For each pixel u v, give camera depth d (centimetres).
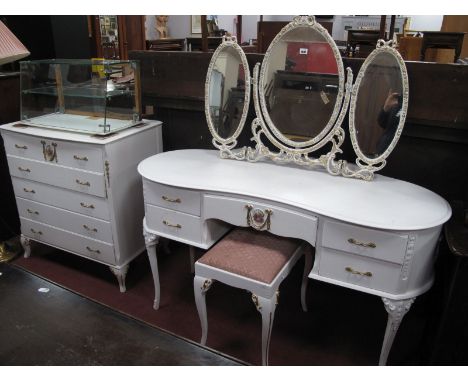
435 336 152
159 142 233
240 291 226
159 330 122
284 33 176
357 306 214
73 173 210
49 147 212
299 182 173
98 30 343
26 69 226
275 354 182
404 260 140
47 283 143
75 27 275
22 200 239
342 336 193
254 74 184
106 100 207
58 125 220
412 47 271
